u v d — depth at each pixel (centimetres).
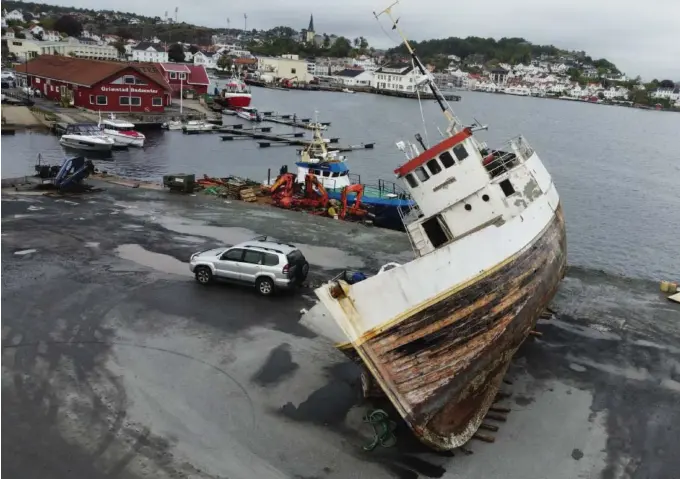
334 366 1258
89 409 1050
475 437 1037
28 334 1322
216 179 3312
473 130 1543
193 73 9531
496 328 1069
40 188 2812
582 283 1891
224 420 1045
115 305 1509
